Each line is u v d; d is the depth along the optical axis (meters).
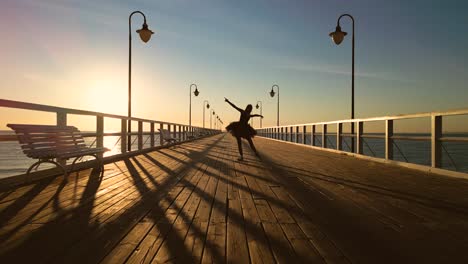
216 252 2.68
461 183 6.19
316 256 2.62
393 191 5.38
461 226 3.47
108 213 3.86
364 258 2.59
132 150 12.20
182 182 6.16
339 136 13.80
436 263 2.50
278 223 3.54
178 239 2.99
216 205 4.34
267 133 37.62
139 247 2.78
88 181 6.06
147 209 4.09
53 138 5.88
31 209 3.99
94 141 8.44
